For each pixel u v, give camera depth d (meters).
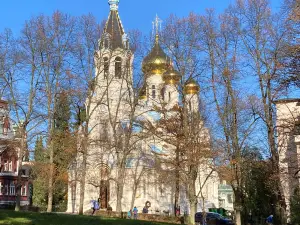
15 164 71.31
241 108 40.22
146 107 58.34
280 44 31.94
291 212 35.28
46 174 51.72
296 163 35.09
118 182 48.06
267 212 42.22
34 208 53.22
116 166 60.84
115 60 56.06
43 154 55.38
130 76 52.03
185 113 44.72
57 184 60.56
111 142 54.44
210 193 71.38
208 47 40.62
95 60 51.03
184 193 63.41
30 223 21.08
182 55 42.84
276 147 34.88
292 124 29.97
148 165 60.66
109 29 64.81
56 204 73.12
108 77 54.56
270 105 35.19
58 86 47.53
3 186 68.56
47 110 47.31
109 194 62.19
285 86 26.88
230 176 40.91
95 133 57.78
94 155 59.03
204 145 43.91
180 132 44.91
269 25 37.53
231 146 39.84
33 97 46.97
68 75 47.69
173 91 53.06
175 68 47.00
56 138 50.56
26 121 46.62
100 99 52.31
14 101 46.66
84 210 62.81
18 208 46.00
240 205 38.91
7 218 22.19
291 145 35.81
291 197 35.84
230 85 39.34
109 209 57.91
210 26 41.72
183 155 46.38
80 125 51.81
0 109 50.81
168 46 43.06
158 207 63.62
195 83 47.66
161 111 49.25
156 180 57.97
